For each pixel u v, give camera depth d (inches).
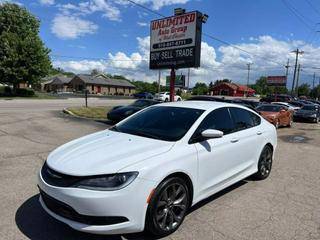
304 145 465.4
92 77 3668.8
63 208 140.6
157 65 735.7
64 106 1036.5
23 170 249.0
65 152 162.2
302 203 205.3
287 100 1513.3
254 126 239.6
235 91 3880.4
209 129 185.0
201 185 176.2
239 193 218.5
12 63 1728.6
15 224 158.9
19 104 1089.4
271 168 284.4
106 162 143.5
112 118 584.7
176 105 209.5
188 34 664.4
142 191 140.3
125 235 152.8
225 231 161.2
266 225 169.9
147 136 177.6
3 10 1916.8
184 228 162.7
